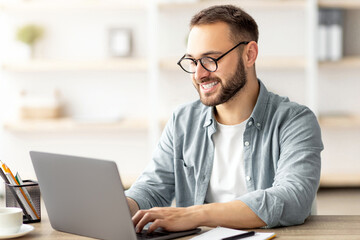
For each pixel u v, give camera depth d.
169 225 1.76
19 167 5.68
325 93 5.50
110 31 5.43
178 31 5.49
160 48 5.52
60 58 5.55
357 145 5.56
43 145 5.70
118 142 5.70
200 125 2.28
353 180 5.26
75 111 5.61
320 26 5.10
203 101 2.12
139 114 5.62
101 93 5.60
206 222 1.80
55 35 5.53
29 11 5.51
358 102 5.49
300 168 2.00
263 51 5.46
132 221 1.68
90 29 5.53
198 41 2.06
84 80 5.59
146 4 5.29
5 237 1.73
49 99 5.36
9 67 5.25
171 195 2.36
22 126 5.25
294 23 5.43
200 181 2.26
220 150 2.25
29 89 5.59
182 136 2.32
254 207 1.83
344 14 5.36
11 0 5.51
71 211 1.78
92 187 1.69
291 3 5.12
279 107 2.19
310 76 5.10
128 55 5.41
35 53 5.54
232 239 1.67
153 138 5.25
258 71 5.51
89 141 5.70
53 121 5.28
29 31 5.32
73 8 5.24
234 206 1.83
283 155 2.08
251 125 2.19
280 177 2.01
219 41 2.05
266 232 1.78
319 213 4.43
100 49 5.54
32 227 1.85
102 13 5.51
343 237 1.70
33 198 1.97
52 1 5.47
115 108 5.61
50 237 1.77
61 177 1.76
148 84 5.59
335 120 5.13
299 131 2.10
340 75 5.48
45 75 5.58
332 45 5.12
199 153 2.28
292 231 1.79
